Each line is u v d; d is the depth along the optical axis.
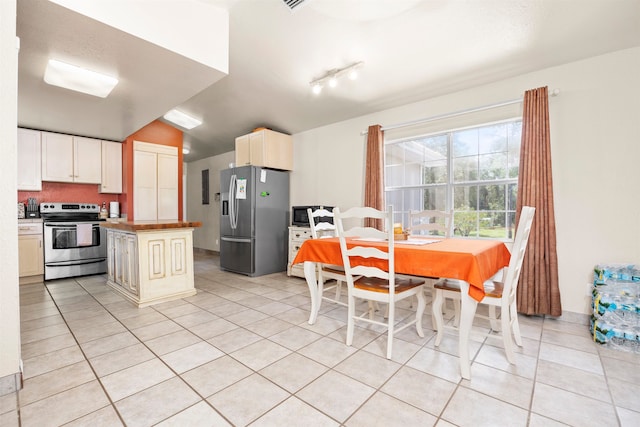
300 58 3.06
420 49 2.69
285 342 2.16
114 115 3.58
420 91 3.34
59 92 2.88
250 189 4.39
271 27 2.65
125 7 1.94
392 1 2.18
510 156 3.00
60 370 1.77
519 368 1.80
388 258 1.92
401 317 2.71
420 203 3.61
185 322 2.55
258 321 2.58
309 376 1.71
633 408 1.43
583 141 2.53
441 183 3.43
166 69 2.44
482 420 1.35
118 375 1.71
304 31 2.65
